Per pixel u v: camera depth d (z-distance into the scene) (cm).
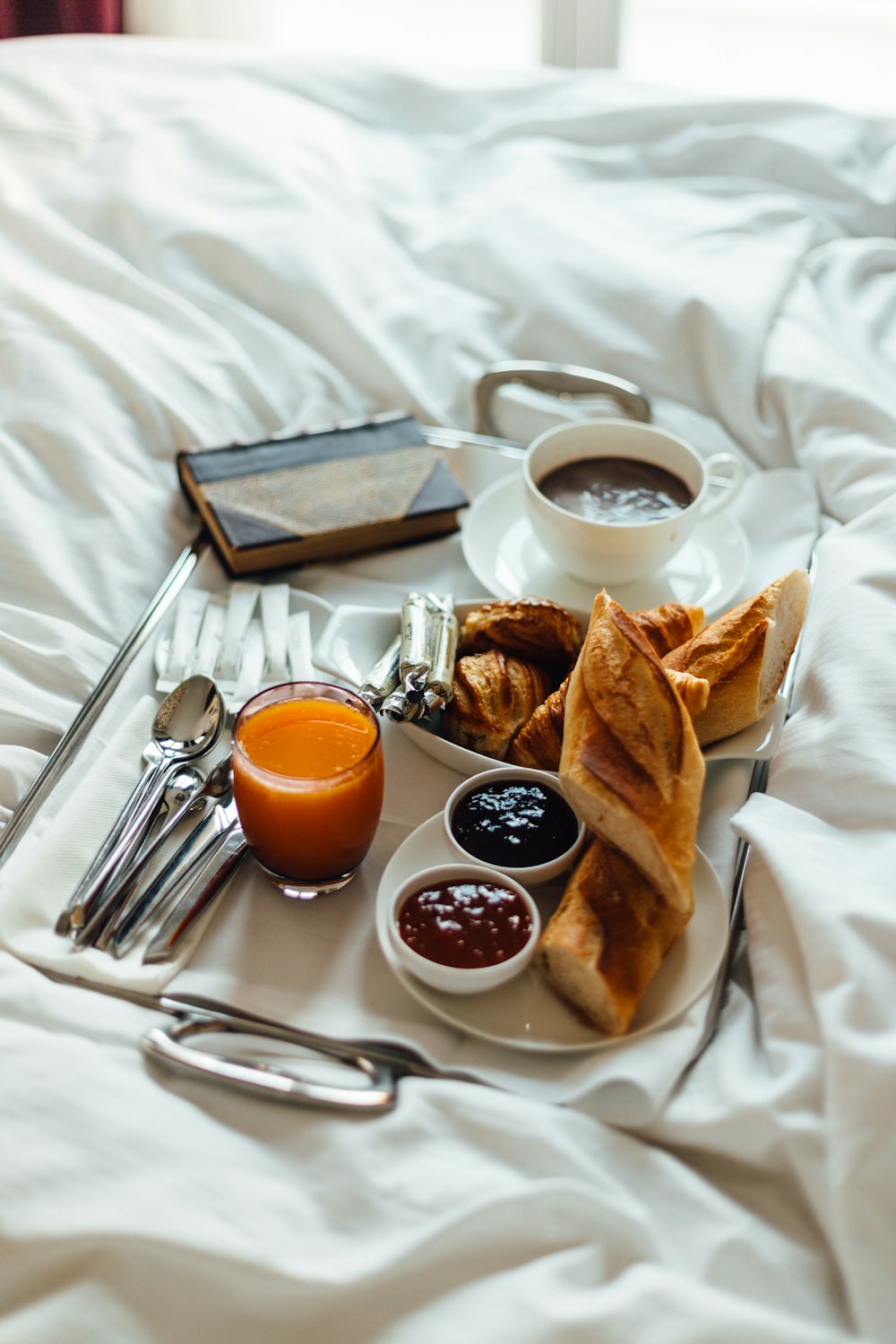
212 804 78
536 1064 64
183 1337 54
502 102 165
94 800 76
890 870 70
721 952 67
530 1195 56
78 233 134
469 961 64
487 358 131
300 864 70
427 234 148
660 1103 60
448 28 218
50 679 91
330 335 132
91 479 106
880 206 148
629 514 96
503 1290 54
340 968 69
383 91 167
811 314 130
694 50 209
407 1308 54
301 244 136
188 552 103
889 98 206
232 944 70
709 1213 57
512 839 71
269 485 104
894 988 63
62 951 68
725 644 79
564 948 63
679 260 138
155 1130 59
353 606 93
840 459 111
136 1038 65
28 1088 59
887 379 124
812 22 203
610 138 159
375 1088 62
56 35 188
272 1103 62
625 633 72
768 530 108
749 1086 61
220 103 156
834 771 77
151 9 194
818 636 88
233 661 89
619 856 68
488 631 85
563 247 137
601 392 121
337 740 73
